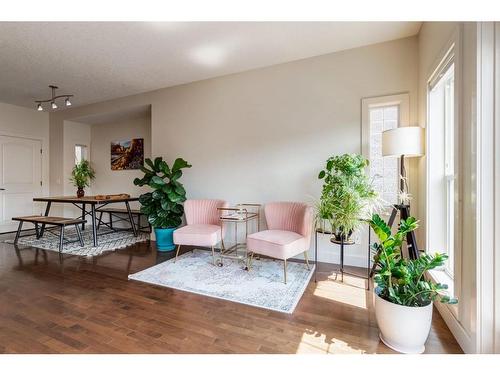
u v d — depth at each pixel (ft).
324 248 10.44
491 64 4.42
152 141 14.35
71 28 8.54
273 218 10.14
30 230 17.54
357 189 8.14
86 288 7.95
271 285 8.06
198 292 7.61
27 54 10.35
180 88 13.51
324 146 10.39
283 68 11.09
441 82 7.14
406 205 7.61
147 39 9.25
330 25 8.38
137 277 8.77
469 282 4.81
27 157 18.28
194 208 11.55
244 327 5.85
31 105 17.46
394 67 9.29
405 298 5.11
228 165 12.31
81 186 16.69
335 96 10.19
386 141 7.95
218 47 9.80
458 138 5.22
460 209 5.15
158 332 5.64
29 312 6.48
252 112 11.76
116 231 17.13
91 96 15.47
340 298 7.28
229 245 12.35
